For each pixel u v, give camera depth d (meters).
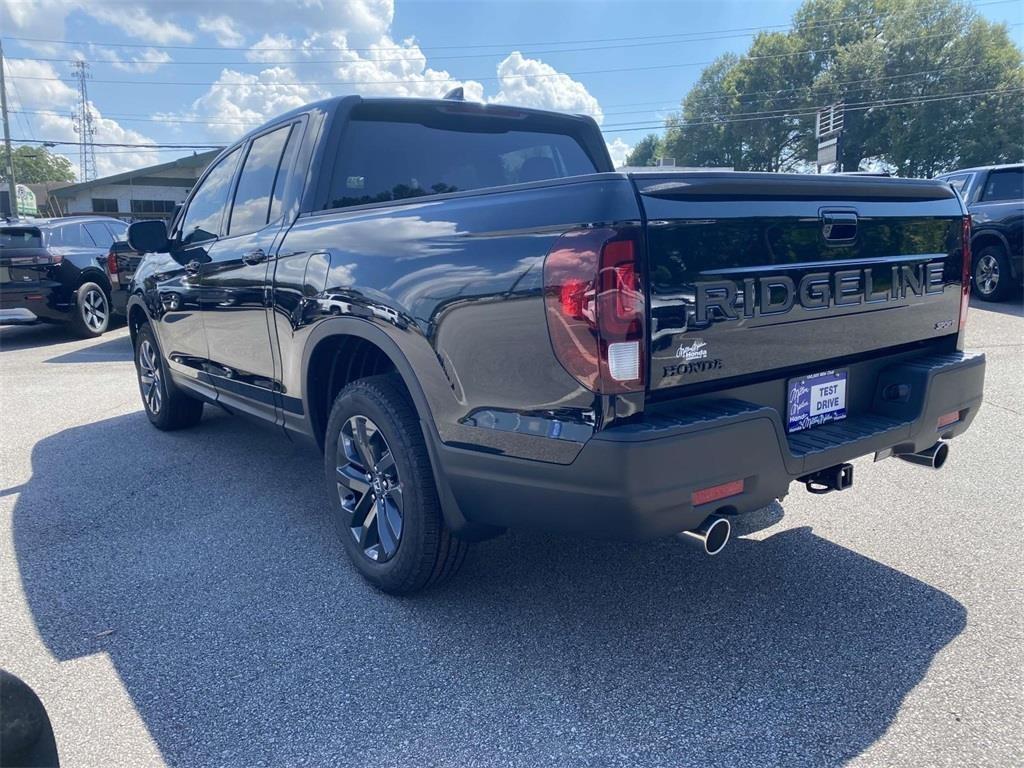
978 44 50.22
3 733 1.46
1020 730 2.23
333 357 3.44
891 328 2.97
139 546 3.73
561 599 3.09
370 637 2.85
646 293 2.20
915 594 3.04
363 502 3.21
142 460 5.10
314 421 3.53
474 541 2.88
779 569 3.29
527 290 2.32
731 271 2.40
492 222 2.46
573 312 2.21
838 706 2.37
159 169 40.00
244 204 4.14
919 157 50.91
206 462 5.03
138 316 5.69
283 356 3.60
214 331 4.34
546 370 2.31
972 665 2.55
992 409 5.67
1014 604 2.93
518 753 2.21
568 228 2.24
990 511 3.83
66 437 5.74
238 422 6.05
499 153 4.08
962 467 4.49
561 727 2.31
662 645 2.74
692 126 65.31
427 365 2.68
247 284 3.82
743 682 2.50
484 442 2.54
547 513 2.43
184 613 3.07
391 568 3.03
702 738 2.24
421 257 2.70
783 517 3.85
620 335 2.17
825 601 3.01
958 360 3.10
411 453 2.85
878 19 56.81
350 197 3.63
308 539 3.77
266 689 2.55
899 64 52.34
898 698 2.39
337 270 3.09
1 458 5.25
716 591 3.11
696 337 2.33
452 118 3.94
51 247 10.41
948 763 2.10
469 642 2.79
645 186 2.21
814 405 2.80
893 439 2.82
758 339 2.50
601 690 2.49
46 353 9.88
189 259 4.57
